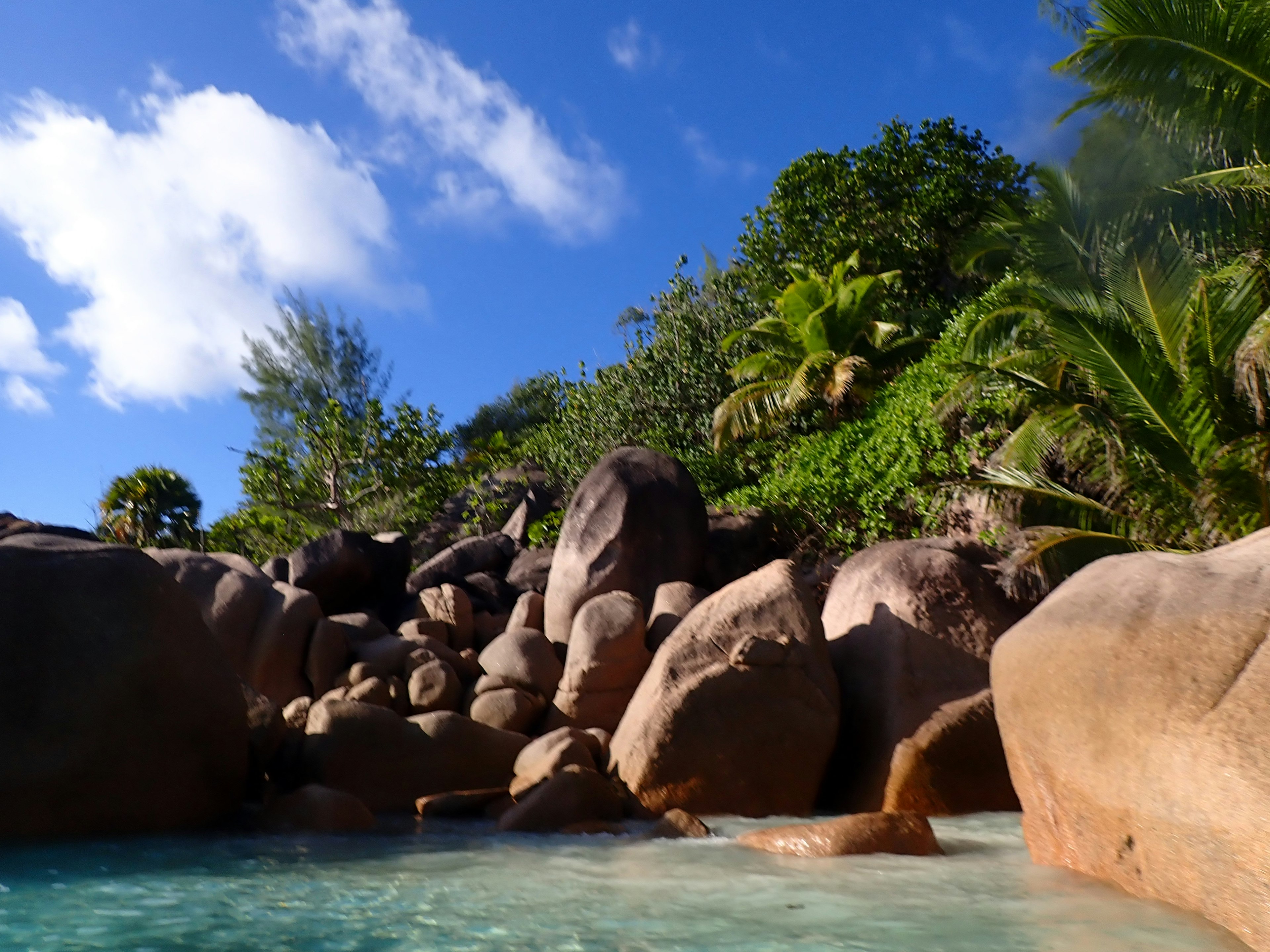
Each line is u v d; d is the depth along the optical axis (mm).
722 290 26250
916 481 14914
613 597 10594
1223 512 9773
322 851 6152
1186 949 3342
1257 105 11398
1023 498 11344
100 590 7113
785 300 21625
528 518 23750
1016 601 9531
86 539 9938
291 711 9555
